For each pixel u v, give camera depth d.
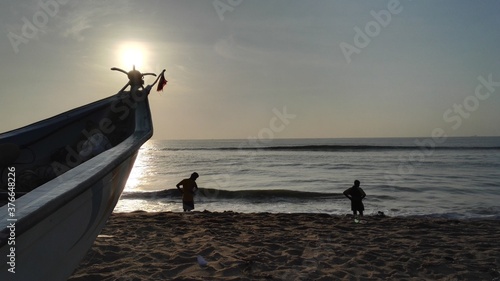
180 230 9.15
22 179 5.23
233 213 13.32
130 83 6.98
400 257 6.90
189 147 131.88
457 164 50.38
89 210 3.72
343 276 5.88
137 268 6.04
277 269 6.13
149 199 22.55
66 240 3.39
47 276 3.28
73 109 6.74
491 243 8.13
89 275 5.62
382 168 46.19
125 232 8.77
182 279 5.52
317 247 7.60
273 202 21.03
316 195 23.12
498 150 82.56
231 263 6.33
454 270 6.20
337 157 64.81
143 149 117.62
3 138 5.89
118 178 4.43
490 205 20.02
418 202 21.61
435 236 8.94
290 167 48.88
